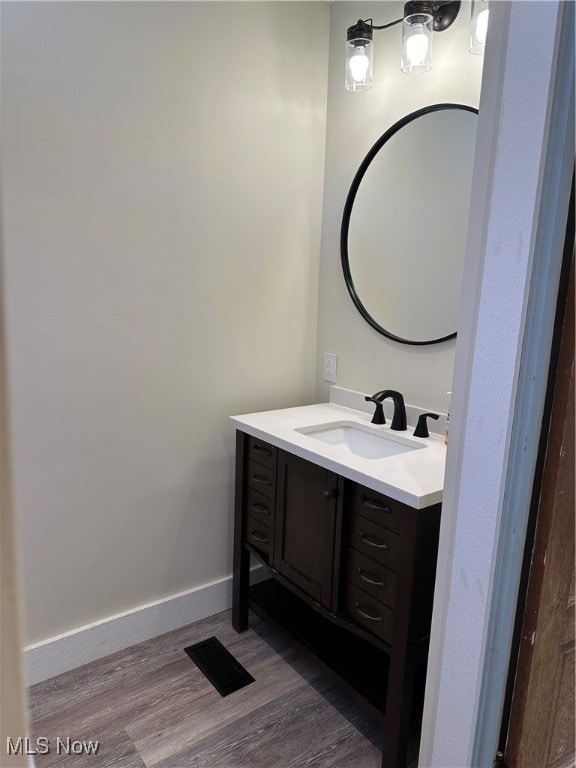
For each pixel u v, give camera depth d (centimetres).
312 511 174
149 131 183
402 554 143
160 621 214
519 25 90
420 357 199
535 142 90
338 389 233
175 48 183
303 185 226
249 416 212
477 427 106
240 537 211
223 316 213
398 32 194
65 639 191
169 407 204
